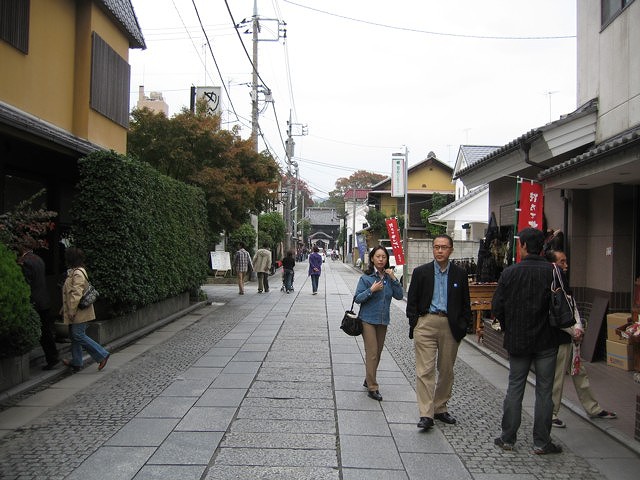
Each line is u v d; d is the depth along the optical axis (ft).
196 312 47.44
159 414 18.83
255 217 95.91
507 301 16.30
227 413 19.04
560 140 29.48
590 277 29.12
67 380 23.56
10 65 27.71
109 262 30.01
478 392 22.72
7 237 22.11
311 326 39.83
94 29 35.37
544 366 15.89
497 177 38.96
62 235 37.06
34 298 23.56
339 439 16.75
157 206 37.47
